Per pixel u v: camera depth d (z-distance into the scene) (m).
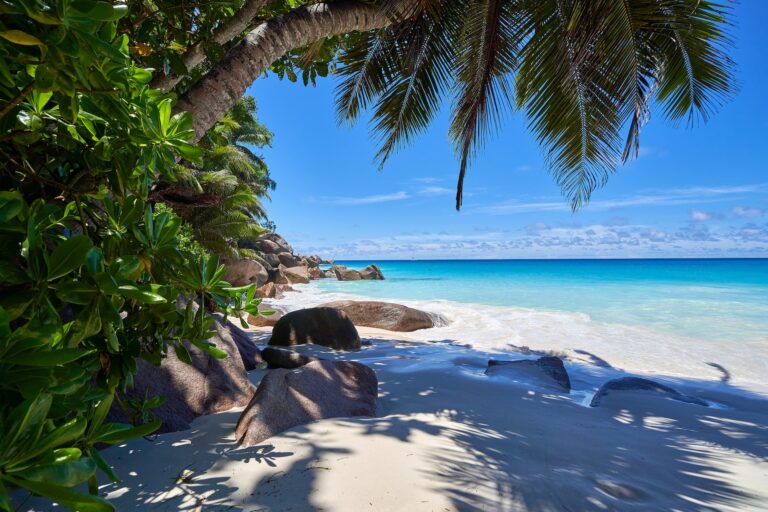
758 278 33.62
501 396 3.76
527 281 31.44
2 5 0.73
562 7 5.84
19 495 1.66
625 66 5.75
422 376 4.44
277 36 4.03
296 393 2.69
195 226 14.39
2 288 0.88
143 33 3.75
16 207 0.88
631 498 1.95
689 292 20.02
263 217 25.23
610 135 6.65
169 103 1.21
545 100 6.93
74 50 0.76
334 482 1.72
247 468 1.87
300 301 15.85
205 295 1.49
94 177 1.29
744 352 7.04
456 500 1.62
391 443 2.19
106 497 1.65
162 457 2.01
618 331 9.06
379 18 4.91
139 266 1.13
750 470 2.43
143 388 2.54
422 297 18.41
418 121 8.10
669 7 5.82
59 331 0.89
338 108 8.05
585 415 3.39
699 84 6.55
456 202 8.30
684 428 3.24
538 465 2.18
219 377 3.03
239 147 25.95
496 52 7.01
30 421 0.71
